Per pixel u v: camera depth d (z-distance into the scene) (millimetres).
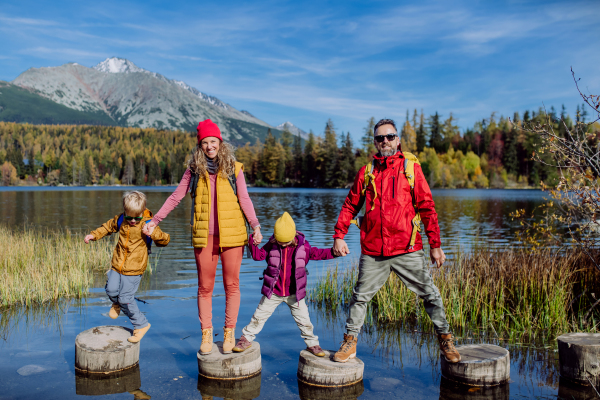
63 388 2832
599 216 4734
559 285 5180
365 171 3078
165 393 2779
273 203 32406
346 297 5613
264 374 3145
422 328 4344
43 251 7848
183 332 4082
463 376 2930
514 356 3520
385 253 2924
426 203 2922
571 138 4574
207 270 3127
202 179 3113
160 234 3404
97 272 7016
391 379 3057
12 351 3529
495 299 5195
